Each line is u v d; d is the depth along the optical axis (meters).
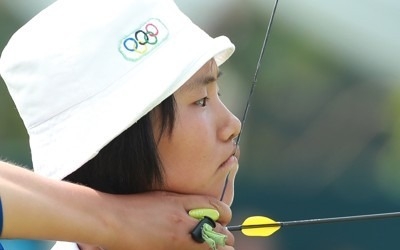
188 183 4.08
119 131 3.81
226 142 4.18
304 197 9.61
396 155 9.65
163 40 4.02
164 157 4.05
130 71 3.95
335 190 9.59
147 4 4.08
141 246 3.84
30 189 3.67
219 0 10.08
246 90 9.88
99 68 3.96
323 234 9.43
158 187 4.07
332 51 9.99
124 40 4.00
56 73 4.00
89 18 4.05
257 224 4.34
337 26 10.01
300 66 10.00
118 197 3.90
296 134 9.83
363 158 9.70
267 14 10.03
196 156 4.06
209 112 4.12
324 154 9.73
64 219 3.69
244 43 10.00
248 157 9.74
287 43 10.03
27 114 4.09
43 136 4.02
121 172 4.08
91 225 3.75
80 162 3.88
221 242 3.81
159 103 3.93
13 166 3.74
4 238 3.61
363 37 9.97
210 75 4.11
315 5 10.04
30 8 11.11
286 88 9.94
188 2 10.15
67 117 3.97
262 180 9.66
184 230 3.90
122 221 3.82
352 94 9.91
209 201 4.06
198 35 4.08
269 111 9.86
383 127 9.79
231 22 10.02
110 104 3.91
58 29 4.07
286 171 9.71
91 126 3.90
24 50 4.10
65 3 4.16
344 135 9.79
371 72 9.93
